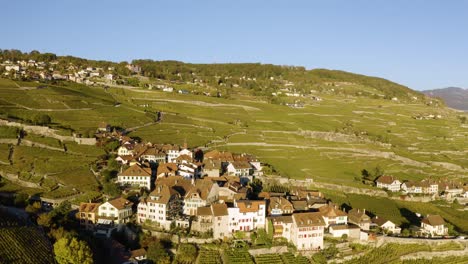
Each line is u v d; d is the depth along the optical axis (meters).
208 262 168.50
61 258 149.12
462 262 199.88
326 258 182.75
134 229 184.38
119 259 161.62
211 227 186.50
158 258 165.88
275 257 178.00
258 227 192.88
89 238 171.00
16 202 191.38
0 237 150.00
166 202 186.62
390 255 194.75
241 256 173.00
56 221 177.88
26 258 144.75
